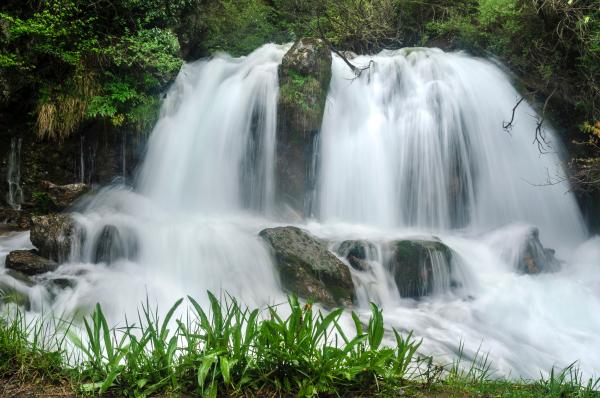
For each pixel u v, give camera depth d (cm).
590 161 1108
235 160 1060
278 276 718
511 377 554
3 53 988
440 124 1086
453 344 632
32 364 347
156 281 695
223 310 637
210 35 1342
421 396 339
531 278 870
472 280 828
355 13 1510
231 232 787
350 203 1050
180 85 1148
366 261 784
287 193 1027
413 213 1064
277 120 1030
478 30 1356
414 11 1528
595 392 377
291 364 332
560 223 1145
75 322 572
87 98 1037
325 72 1059
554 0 1133
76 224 748
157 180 1074
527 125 1166
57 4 1010
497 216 1102
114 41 1106
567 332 706
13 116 1041
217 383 321
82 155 1066
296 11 1594
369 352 339
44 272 696
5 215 967
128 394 318
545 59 1219
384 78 1173
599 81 1157
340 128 1080
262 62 1159
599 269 957
